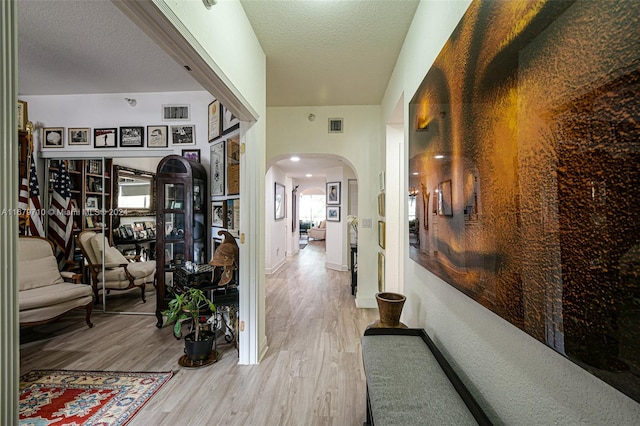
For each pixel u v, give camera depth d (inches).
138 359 98.9
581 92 22.0
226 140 122.1
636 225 18.0
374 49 98.4
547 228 25.9
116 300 150.9
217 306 104.6
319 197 614.2
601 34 20.3
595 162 20.9
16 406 24.1
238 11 75.8
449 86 49.8
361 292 155.6
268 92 135.9
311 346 108.0
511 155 31.4
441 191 53.7
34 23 92.0
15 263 24.1
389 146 135.3
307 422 68.8
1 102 23.2
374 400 41.8
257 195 95.3
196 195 133.5
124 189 150.9
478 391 41.5
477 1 39.4
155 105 144.8
